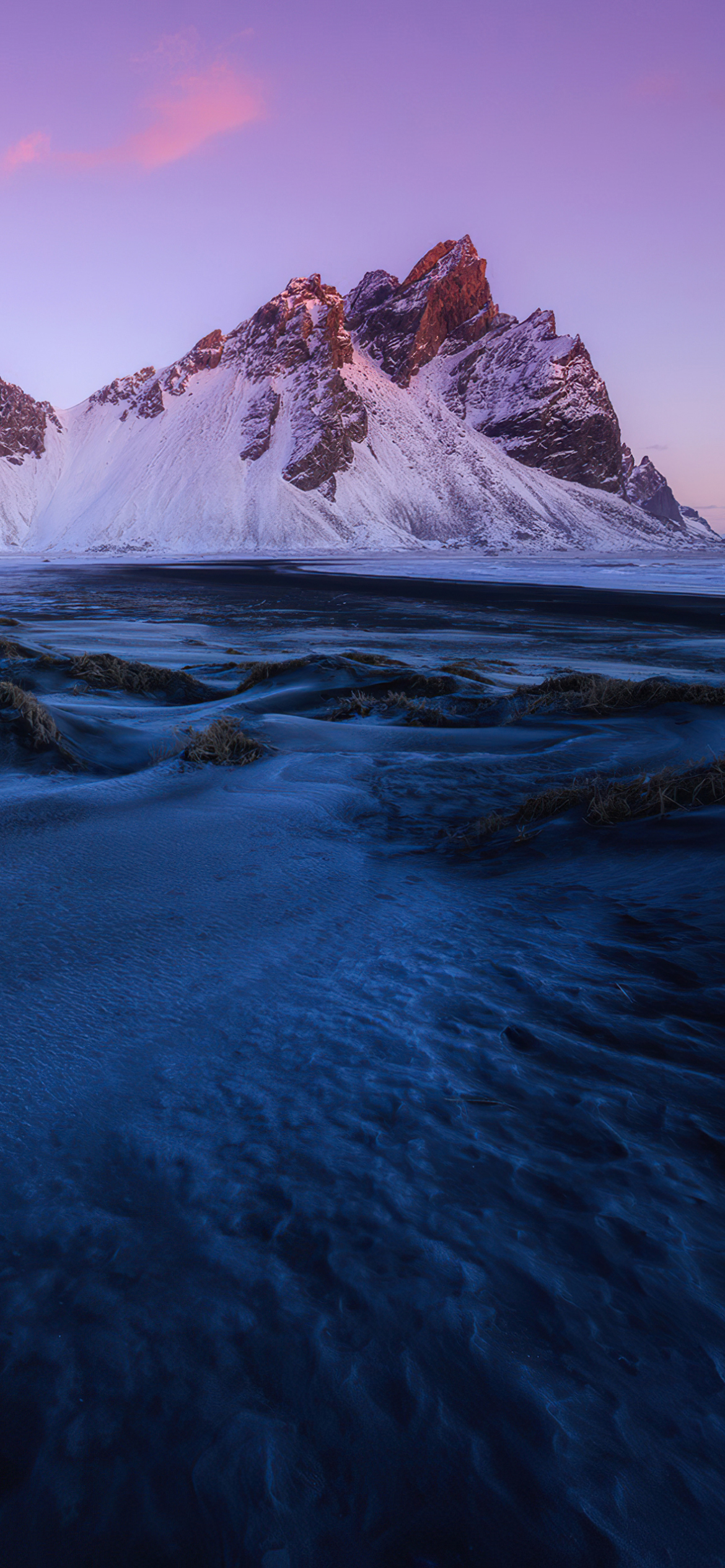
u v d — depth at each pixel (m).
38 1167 1.63
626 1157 1.61
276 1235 1.42
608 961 2.55
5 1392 1.12
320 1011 2.35
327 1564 0.88
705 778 4.12
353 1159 1.65
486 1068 1.98
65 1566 0.89
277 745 7.28
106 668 11.59
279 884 3.57
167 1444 1.03
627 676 21.06
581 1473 0.97
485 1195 1.51
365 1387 1.10
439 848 4.30
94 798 5.07
